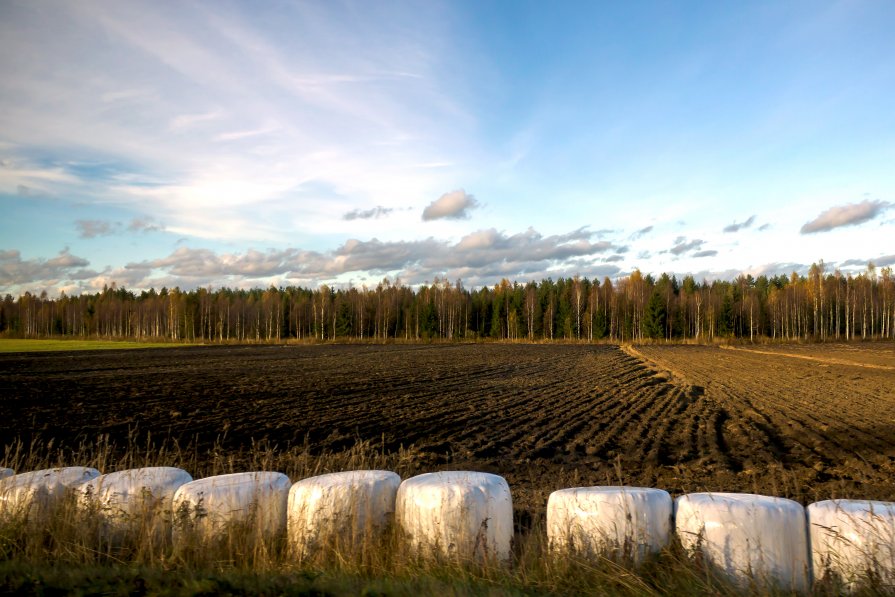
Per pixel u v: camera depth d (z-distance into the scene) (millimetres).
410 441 14672
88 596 4477
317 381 29859
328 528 5945
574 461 12547
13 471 7676
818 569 5273
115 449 13281
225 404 21188
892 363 41500
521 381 30875
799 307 100125
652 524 5629
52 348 67000
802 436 15156
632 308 104062
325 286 116750
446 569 5312
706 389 26812
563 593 4762
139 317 121562
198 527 6008
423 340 103000
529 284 126875
